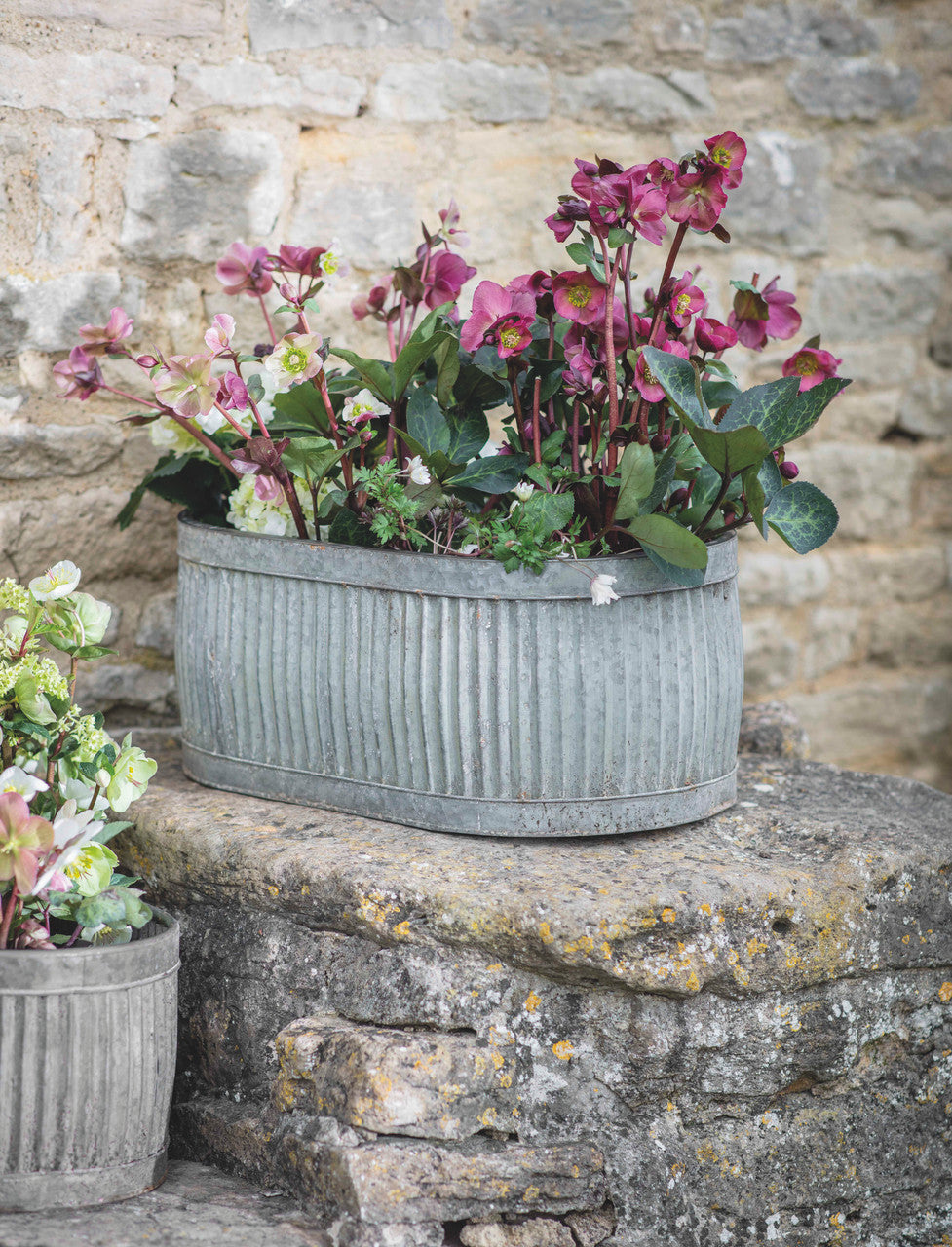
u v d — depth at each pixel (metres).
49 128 2.23
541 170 2.77
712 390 1.91
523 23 2.68
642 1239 1.70
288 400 1.89
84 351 1.83
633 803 1.86
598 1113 1.72
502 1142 1.68
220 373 1.83
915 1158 1.91
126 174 2.32
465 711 1.81
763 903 1.74
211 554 2.00
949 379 3.36
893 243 3.23
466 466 1.87
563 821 1.84
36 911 1.69
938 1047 1.94
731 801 2.02
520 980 1.71
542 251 2.80
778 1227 1.79
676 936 1.70
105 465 2.39
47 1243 1.50
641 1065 1.72
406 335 2.54
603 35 2.77
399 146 2.60
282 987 1.83
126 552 2.45
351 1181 1.57
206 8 2.35
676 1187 1.73
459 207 2.69
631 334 1.81
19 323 2.25
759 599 3.20
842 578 3.30
